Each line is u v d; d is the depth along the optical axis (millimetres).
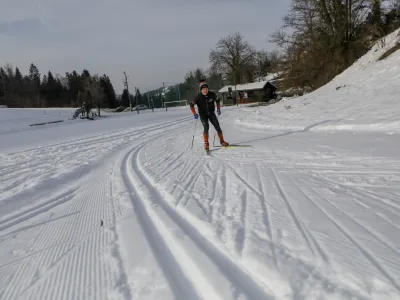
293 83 28484
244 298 1939
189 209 3604
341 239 2492
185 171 5859
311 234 2635
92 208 4551
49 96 93062
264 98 54656
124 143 12883
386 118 7680
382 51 15797
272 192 3916
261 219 3082
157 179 5469
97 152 10867
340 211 3062
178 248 2744
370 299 1791
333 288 1915
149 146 10969
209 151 7730
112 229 3488
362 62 16906
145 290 2211
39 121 38094
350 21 22922
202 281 2211
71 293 2359
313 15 25281
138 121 27359
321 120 9547
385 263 2102
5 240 3777
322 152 5828
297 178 4430
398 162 4566
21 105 81750
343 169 4598
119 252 2879
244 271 2248
